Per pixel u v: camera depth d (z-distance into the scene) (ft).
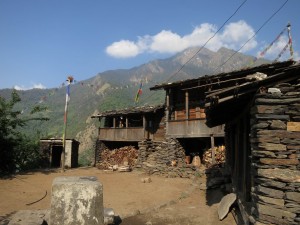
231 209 26.07
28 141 74.08
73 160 81.92
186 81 57.11
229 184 34.88
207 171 49.14
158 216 27.25
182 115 64.54
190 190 39.32
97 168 76.38
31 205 30.73
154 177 55.11
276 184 15.62
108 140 81.71
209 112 24.94
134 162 71.05
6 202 31.48
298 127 16.06
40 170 67.51
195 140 65.62
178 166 57.06
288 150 16.01
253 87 17.80
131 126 82.38
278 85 16.87
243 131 26.04
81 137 197.06
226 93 18.40
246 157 23.45
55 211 17.66
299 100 16.14
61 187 17.92
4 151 61.62
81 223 17.72
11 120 65.05
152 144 72.23
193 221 25.16
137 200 34.19
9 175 53.98
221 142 58.75
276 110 16.56
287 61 41.37
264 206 15.79
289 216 15.06
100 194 18.38
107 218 23.57
